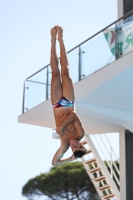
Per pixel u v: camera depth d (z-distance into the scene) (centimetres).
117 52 2588
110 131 3088
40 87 2995
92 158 3253
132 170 2942
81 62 2762
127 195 2950
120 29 2602
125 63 2498
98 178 3231
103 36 2672
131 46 2538
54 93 1919
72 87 1920
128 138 2995
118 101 2717
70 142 1883
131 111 2803
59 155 1902
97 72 2642
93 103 2747
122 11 3156
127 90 2616
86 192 5691
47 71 2972
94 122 2928
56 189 5734
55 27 1964
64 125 1878
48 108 2908
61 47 1952
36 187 5803
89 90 2672
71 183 5697
